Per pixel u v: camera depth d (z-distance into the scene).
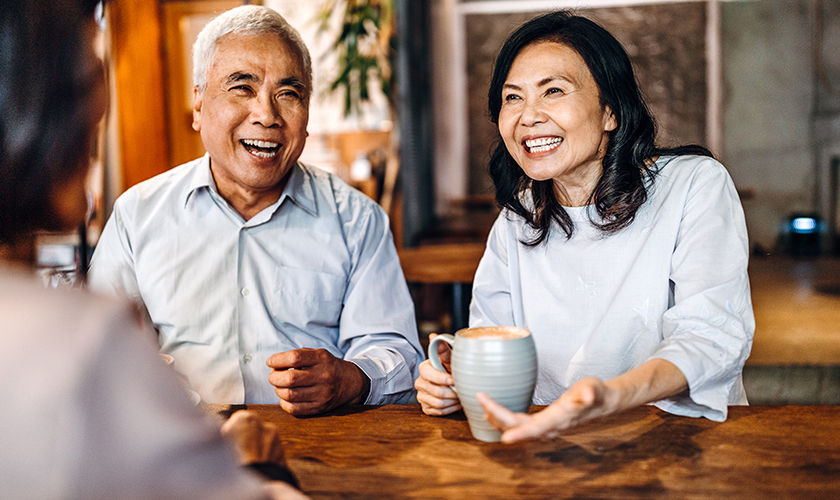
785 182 5.46
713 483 0.82
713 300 1.13
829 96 5.31
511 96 1.30
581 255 1.39
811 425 1.00
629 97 1.29
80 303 0.51
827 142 5.34
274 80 1.40
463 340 0.93
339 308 1.61
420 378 1.10
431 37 5.61
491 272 1.52
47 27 0.58
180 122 5.06
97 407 0.48
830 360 2.20
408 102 4.45
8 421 0.46
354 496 0.81
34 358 0.47
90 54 0.62
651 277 1.30
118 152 4.36
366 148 5.55
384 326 1.54
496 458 0.91
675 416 1.05
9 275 0.53
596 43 1.25
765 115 5.42
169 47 4.93
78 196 0.66
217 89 1.40
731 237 1.21
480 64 5.61
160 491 0.49
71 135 0.61
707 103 5.45
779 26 5.32
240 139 1.42
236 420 0.84
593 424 1.02
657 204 1.32
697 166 1.31
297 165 1.64
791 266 3.80
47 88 0.59
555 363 1.39
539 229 1.42
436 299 3.87
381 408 1.15
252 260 1.53
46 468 0.46
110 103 0.67
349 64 4.70
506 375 0.89
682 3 5.36
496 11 5.53
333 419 1.10
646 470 0.86
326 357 1.16
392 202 5.17
